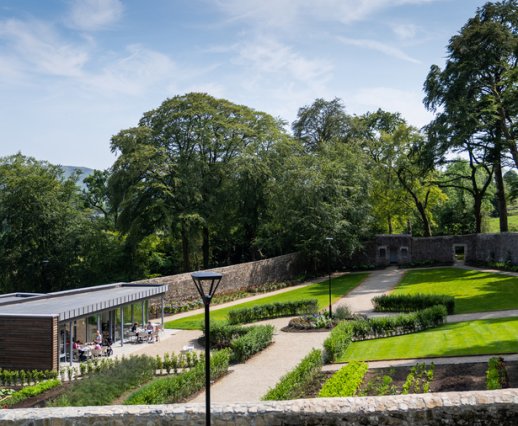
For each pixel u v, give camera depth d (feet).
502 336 68.85
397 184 196.24
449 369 56.44
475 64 145.59
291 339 87.40
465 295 113.80
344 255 183.01
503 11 147.13
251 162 166.91
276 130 182.39
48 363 73.36
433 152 156.56
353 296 128.57
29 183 170.09
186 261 174.91
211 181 171.22
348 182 174.29
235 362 74.43
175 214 160.86
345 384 49.14
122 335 94.07
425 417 30.17
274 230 180.75
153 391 50.52
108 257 169.27
